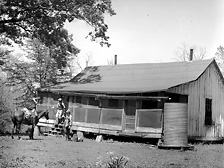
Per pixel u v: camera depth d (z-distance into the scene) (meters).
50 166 12.02
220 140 28.20
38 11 28.80
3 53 37.03
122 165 11.79
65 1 28.53
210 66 27.23
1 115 37.44
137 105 22.34
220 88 28.88
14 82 40.31
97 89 25.78
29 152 15.28
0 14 27.62
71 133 25.53
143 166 12.84
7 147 16.67
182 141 19.48
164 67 28.16
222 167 13.51
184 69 26.62
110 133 23.53
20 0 27.08
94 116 24.81
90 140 23.58
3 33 31.30
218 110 28.31
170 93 22.33
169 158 15.47
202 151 19.08
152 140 23.36
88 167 12.03
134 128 22.56
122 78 28.39
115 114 23.64
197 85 25.09
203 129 25.52
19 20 29.39
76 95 26.23
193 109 24.34
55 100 28.39
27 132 31.14
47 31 31.25
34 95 40.22
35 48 40.44
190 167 13.25
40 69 41.03
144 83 25.31
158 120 20.89
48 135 26.77
